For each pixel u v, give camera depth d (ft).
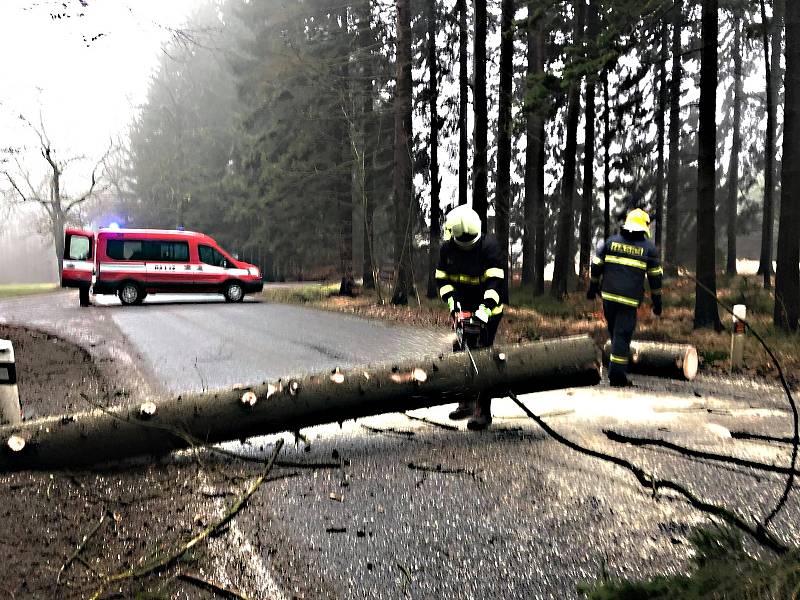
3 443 11.25
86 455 11.66
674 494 10.43
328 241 115.85
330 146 76.84
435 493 10.70
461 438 14.23
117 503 10.32
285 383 12.70
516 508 9.96
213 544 8.82
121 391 19.62
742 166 108.88
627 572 7.74
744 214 111.65
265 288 100.27
